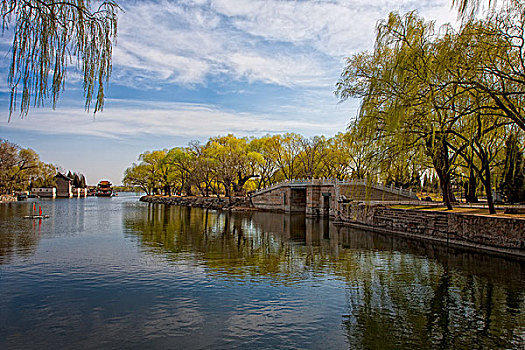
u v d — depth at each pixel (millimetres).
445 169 29156
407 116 19750
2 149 76000
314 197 58219
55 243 28609
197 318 12984
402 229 34594
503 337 11570
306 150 69938
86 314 13281
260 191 74125
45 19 4805
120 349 10617
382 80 20828
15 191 111000
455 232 27672
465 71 17953
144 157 106750
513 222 22531
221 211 69688
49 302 14508
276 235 35375
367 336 11578
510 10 16234
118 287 16594
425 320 12930
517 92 16141
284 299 15117
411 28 19750
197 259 23078
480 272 19531
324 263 22219
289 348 10750
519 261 21750
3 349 10562
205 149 86625
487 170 25656
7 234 33469
